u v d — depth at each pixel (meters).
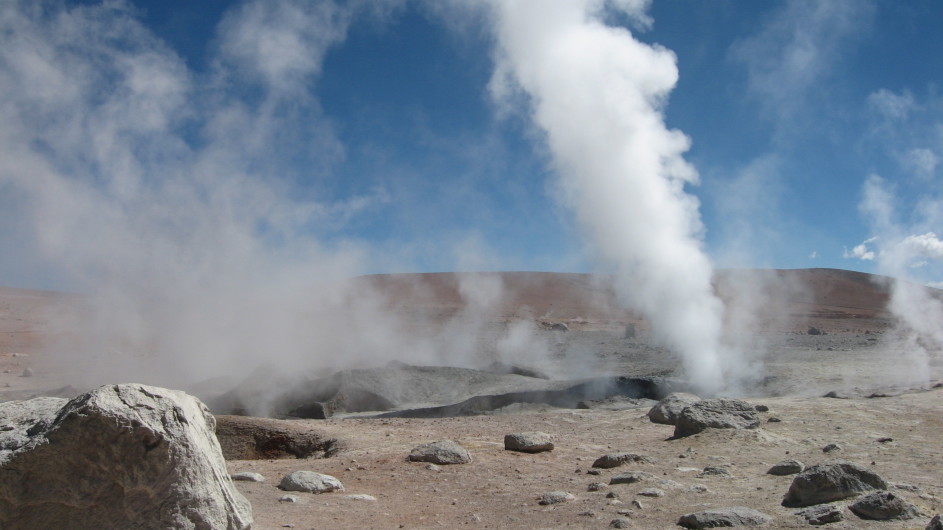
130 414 5.00
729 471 8.66
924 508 6.25
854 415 13.08
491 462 9.92
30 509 4.89
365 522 6.63
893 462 8.91
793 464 8.34
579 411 17.08
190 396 5.70
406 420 15.34
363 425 14.38
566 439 12.09
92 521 4.94
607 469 9.16
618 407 18.11
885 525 5.80
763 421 12.77
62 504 4.92
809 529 5.86
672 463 9.36
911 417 12.78
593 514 6.72
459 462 9.80
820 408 14.08
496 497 7.82
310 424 14.05
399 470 9.34
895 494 6.12
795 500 6.69
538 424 14.25
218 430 13.32
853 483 6.64
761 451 10.05
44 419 5.22
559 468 9.48
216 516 5.15
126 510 4.97
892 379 20.84
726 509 6.33
